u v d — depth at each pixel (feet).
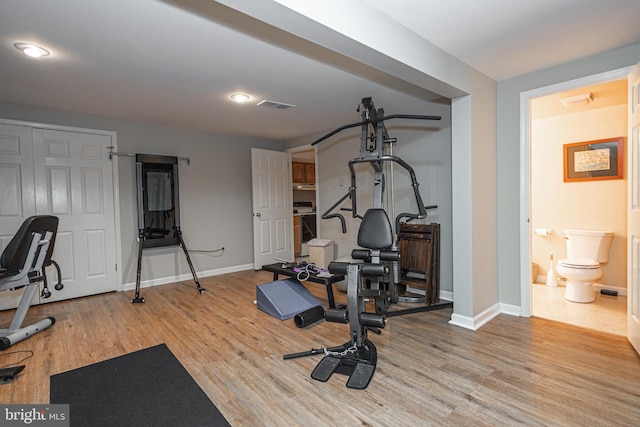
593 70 8.23
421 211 10.62
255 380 6.64
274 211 17.79
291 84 9.66
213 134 16.20
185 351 7.95
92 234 12.82
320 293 13.00
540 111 12.30
